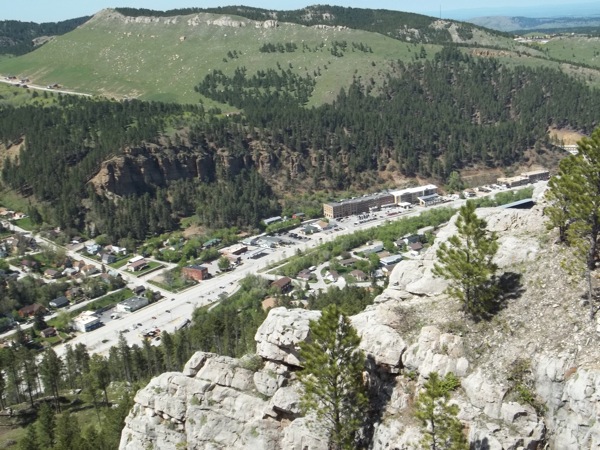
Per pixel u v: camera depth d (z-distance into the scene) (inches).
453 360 2472.9
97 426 4982.8
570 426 2128.4
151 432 3026.6
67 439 4192.9
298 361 2844.5
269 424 2763.3
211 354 3063.5
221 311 7637.8
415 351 2571.4
